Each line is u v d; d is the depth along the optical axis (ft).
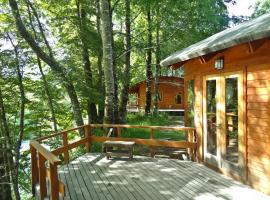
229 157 25.11
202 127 29.25
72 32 53.36
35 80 49.34
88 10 55.16
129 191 22.16
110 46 36.01
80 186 23.36
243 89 22.89
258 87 21.44
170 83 90.99
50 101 48.85
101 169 28.04
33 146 22.27
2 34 43.93
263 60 20.83
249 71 22.30
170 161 30.89
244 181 23.16
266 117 20.74
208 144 28.45
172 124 66.28
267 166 20.71
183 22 65.98
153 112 76.95
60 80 44.62
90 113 59.11
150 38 69.31
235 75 23.86
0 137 40.04
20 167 46.14
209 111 28.17
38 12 51.65
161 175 25.94
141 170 27.58
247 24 25.46
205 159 28.91
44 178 20.27
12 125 48.96
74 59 53.57
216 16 70.18
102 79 56.59
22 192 50.34
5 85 47.16
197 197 20.71
